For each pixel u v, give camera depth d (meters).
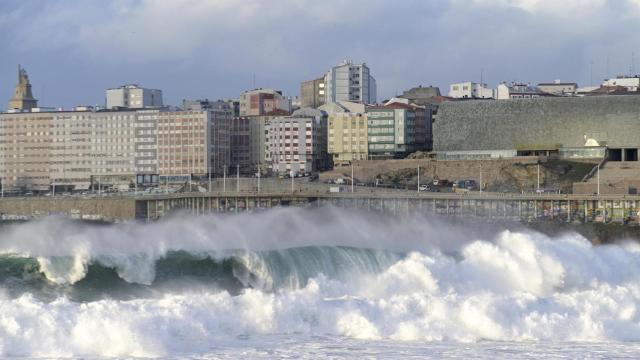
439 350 103.56
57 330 99.75
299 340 106.25
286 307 112.12
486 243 143.00
